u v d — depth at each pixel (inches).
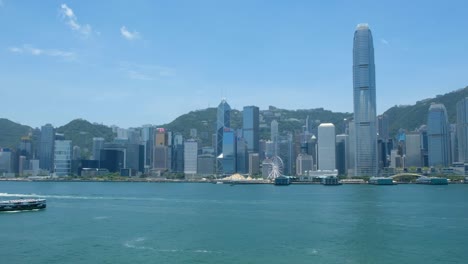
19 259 4429.1
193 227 6456.7
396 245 5083.7
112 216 7800.2
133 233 5895.7
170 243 5206.7
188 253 4690.0
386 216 7716.5
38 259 4429.1
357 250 4830.2
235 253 4685.0
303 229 6245.1
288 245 5088.6
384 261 4365.2
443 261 4375.0
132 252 4729.3
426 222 6909.5
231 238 5526.6
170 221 7130.9
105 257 4510.3
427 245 5073.8
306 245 5083.7
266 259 4436.5
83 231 6063.0
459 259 4439.0
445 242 5246.1
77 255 4594.0
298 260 4394.7
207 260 4394.7
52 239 5442.9
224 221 7101.4
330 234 5812.0
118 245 5083.7
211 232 5984.3
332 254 4643.2
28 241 5315.0
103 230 6151.6
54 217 7613.2
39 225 6619.1
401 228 6309.1
